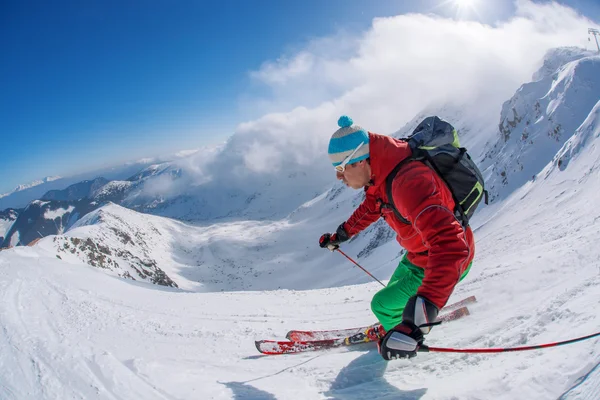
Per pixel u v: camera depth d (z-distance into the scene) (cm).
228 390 294
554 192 2925
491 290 465
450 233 218
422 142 258
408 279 317
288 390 304
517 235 1572
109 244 12200
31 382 263
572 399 167
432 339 362
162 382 285
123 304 1130
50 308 959
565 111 5781
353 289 1191
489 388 209
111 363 288
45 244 7262
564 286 366
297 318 791
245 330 697
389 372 314
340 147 260
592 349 189
